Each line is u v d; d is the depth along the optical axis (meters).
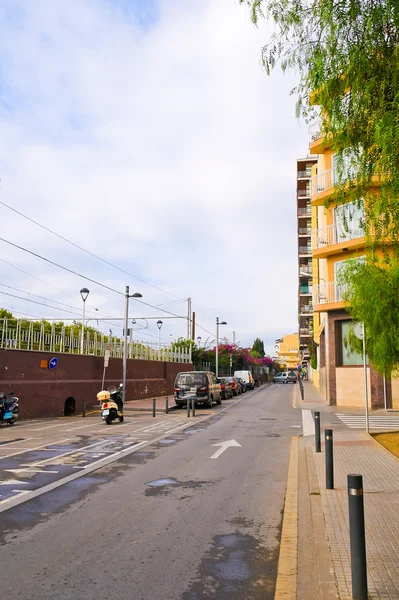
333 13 5.22
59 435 15.45
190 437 14.88
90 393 26.77
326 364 29.98
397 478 8.48
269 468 10.03
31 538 5.71
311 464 10.03
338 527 5.83
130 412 24.64
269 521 6.44
